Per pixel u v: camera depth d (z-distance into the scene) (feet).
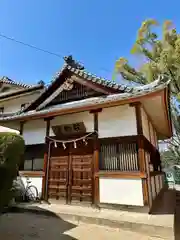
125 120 19.47
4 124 28.58
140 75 46.09
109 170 18.79
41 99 26.50
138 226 13.64
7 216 17.47
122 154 18.69
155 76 39.50
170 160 50.11
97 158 19.58
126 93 20.48
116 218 14.98
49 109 23.72
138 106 19.20
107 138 19.75
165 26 40.65
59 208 18.58
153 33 43.98
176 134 42.78
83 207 18.94
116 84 21.58
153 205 20.07
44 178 22.13
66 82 25.23
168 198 25.13
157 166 31.76
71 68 24.64
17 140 12.12
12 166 11.57
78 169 20.63
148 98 17.61
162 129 36.22
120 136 19.16
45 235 12.66
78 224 15.16
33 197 21.99
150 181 20.12
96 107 19.57
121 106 20.10
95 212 16.90
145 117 23.15
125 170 18.08
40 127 24.70
